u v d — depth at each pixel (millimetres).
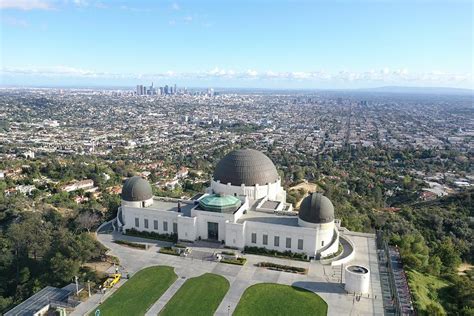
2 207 165875
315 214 106625
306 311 82625
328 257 107000
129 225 124375
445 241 138500
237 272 98688
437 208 189750
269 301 86000
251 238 111875
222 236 114938
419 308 87062
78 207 164250
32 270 107438
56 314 82062
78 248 99125
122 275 96625
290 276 96938
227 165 129500
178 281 94188
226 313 81812
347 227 134750
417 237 132375
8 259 111812
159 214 119625
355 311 83000
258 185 126625
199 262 103688
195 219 115062
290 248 108812
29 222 128375
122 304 84562
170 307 83688
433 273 114750
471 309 93062
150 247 112812
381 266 104188
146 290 90062
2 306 90125
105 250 106938
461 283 104250
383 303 86312
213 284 92688
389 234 131625
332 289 91438
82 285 90938
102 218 135875
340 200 183000
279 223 112500
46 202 185250
